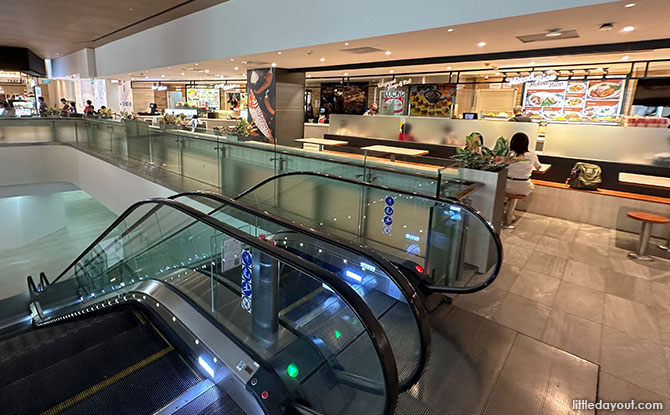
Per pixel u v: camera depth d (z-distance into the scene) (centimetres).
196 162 679
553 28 475
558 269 423
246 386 213
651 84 857
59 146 1017
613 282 394
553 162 656
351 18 557
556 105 1001
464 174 396
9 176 962
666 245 504
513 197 552
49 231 1209
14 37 1234
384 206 407
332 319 279
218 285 288
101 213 1411
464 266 403
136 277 561
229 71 1123
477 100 1113
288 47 650
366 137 934
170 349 271
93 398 224
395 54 705
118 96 1883
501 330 303
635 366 265
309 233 251
